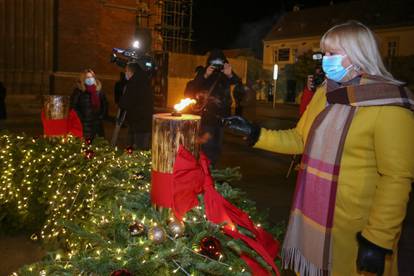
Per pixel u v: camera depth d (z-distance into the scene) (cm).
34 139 466
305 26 4484
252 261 224
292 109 3117
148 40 2048
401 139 186
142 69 639
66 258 224
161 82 2027
